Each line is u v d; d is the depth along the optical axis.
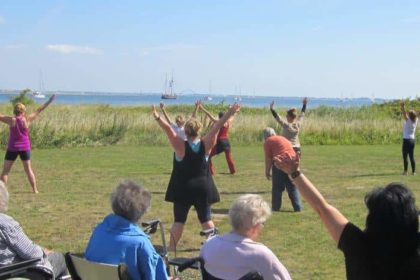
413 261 3.23
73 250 8.73
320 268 7.91
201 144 7.86
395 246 3.25
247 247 4.46
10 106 41.91
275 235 9.71
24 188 14.30
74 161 20.25
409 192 3.32
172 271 6.87
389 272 3.25
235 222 4.53
